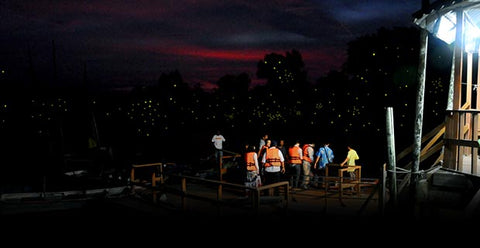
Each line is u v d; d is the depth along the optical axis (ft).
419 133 26.78
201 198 28.63
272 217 29.14
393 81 71.41
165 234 27.14
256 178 39.09
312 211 32.50
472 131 26.96
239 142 93.40
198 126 107.65
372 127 75.72
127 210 32.81
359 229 26.37
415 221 25.79
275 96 92.99
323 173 47.03
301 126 90.68
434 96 68.49
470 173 26.66
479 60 34.40
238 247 24.53
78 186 40.22
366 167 69.36
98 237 27.48
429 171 27.20
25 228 29.27
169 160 75.05
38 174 47.34
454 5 24.64
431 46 69.31
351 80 79.05
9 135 71.92
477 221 21.21
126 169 48.06
